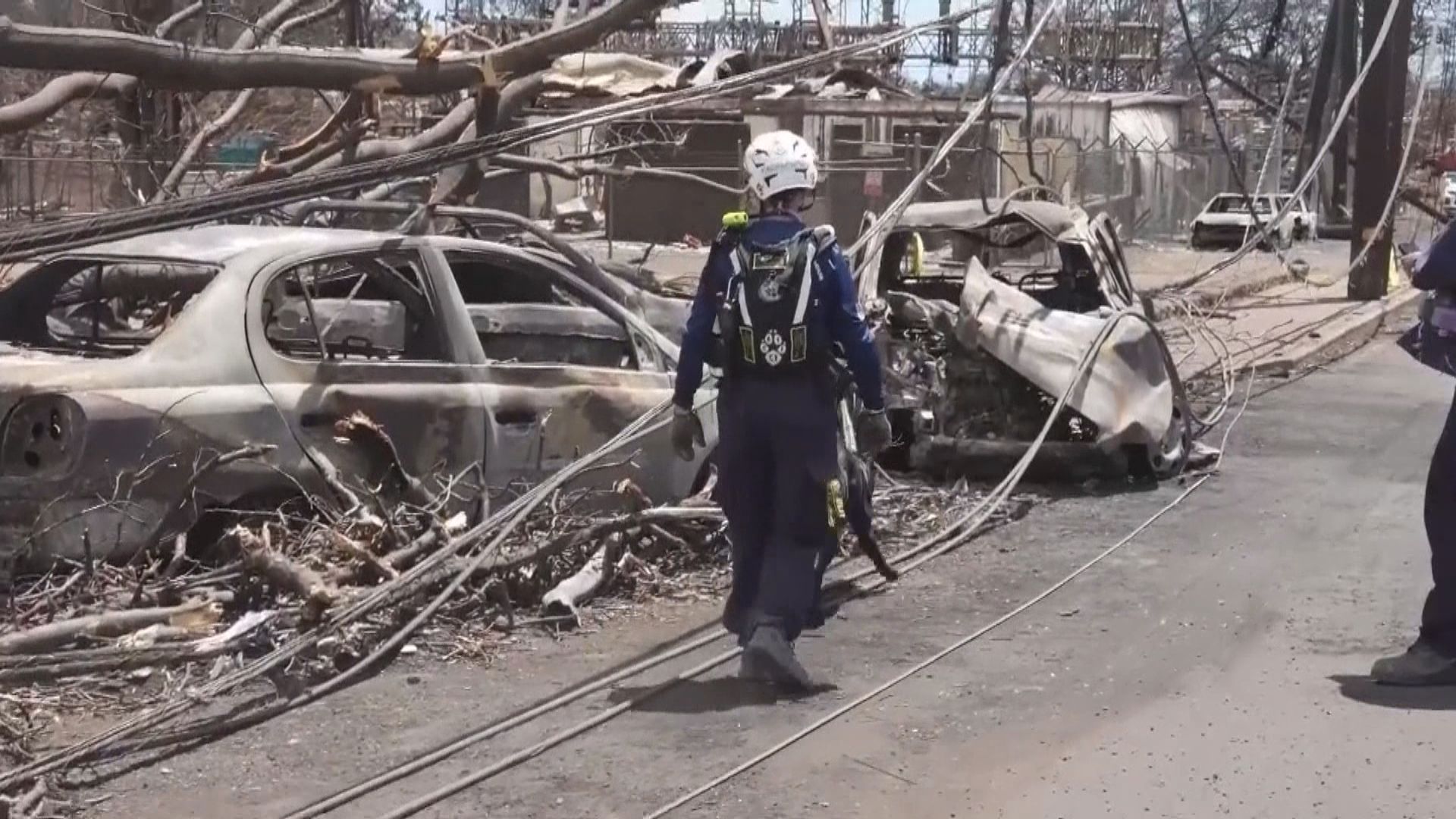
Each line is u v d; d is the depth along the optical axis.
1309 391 14.80
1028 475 9.91
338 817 4.66
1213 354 17.00
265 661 5.53
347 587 6.13
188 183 15.88
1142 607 7.17
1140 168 41.03
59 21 13.62
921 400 9.85
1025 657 6.38
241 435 6.36
